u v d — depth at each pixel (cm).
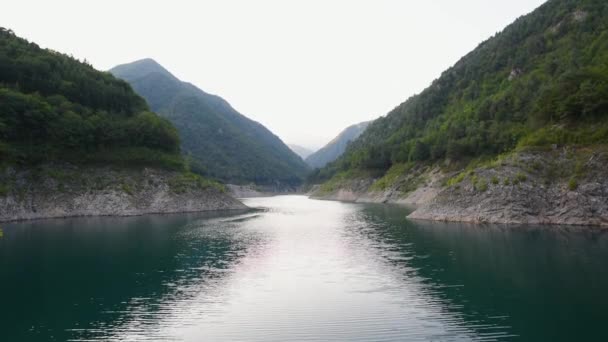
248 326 2125
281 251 4378
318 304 2486
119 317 2284
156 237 5484
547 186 5850
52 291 2820
